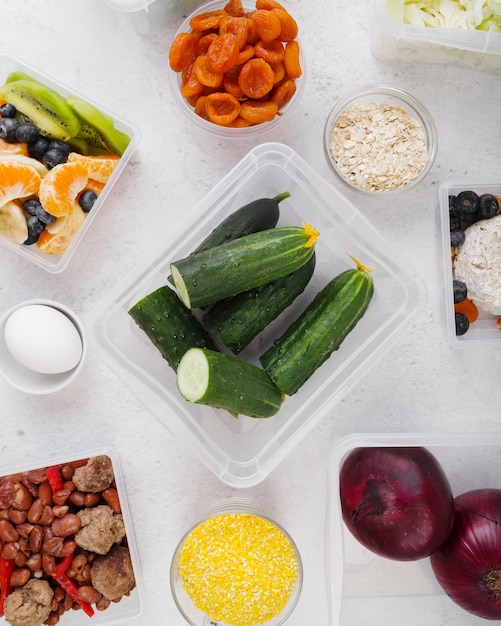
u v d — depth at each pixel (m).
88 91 0.61
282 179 0.59
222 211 0.59
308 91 0.61
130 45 0.61
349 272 0.55
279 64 0.55
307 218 0.60
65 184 0.55
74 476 0.58
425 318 0.61
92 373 0.61
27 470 0.58
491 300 0.58
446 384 0.61
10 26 0.61
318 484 0.61
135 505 0.62
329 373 0.58
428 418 0.61
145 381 0.58
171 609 0.62
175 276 0.53
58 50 0.61
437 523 0.54
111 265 0.61
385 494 0.54
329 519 0.58
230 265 0.52
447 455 0.60
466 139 0.61
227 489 0.62
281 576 0.58
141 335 0.59
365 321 0.59
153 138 0.61
